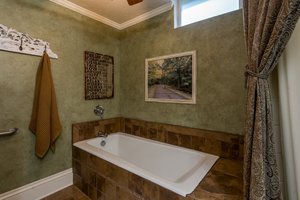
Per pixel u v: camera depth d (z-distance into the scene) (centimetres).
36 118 169
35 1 172
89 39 225
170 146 197
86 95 222
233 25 159
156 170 202
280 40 85
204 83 180
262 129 92
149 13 222
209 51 175
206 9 185
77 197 182
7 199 157
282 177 102
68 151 204
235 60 159
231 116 164
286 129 96
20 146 165
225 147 166
